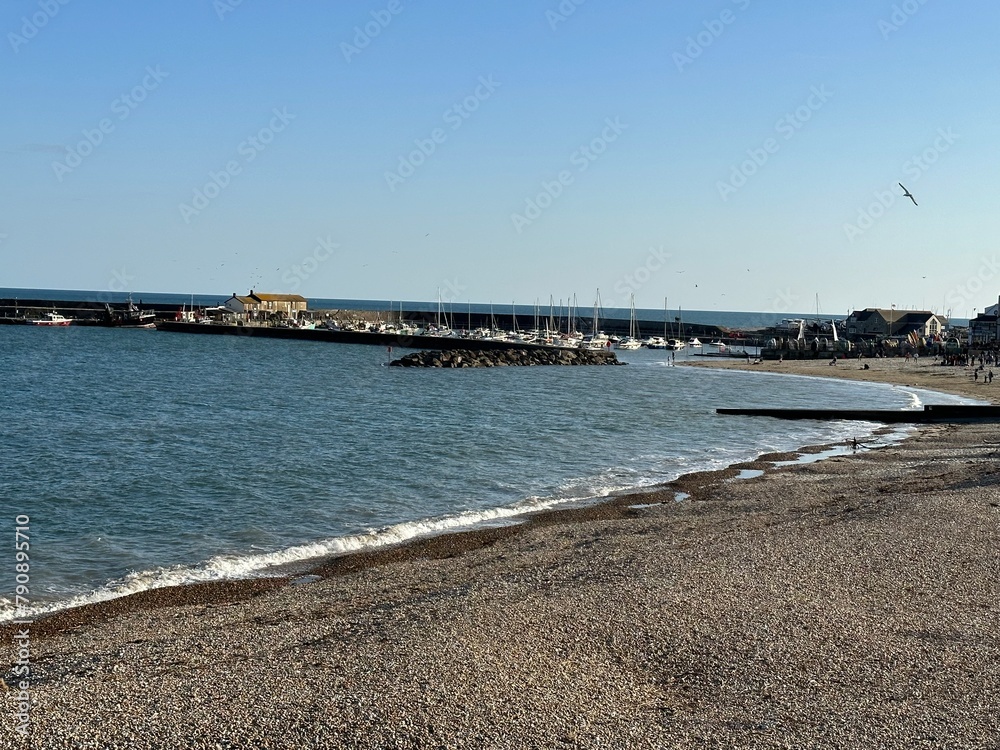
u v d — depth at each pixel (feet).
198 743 34.71
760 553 61.52
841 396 240.94
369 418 164.45
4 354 330.95
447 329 581.94
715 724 37.04
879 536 65.67
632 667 42.50
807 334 592.19
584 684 40.55
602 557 62.44
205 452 118.62
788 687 40.37
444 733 35.81
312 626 48.34
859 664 42.65
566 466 113.91
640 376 327.47
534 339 519.19
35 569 64.49
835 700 39.04
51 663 43.11
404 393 225.97
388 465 111.24
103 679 40.60
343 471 106.22
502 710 37.86
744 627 47.32
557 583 55.67
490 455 121.39
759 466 112.78
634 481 102.83
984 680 40.93
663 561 60.08
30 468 104.99
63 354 339.57
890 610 49.75
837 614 49.11
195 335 508.94
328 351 418.92
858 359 436.76
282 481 99.35
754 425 163.84
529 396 226.38
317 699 38.47
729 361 444.14
